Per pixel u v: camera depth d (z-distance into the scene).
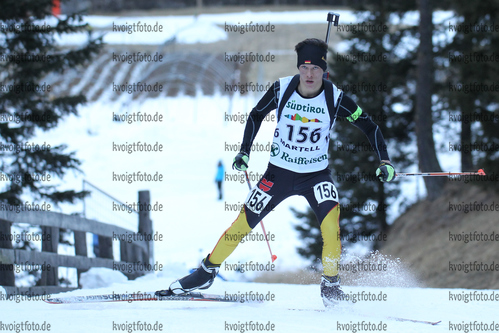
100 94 153.12
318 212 13.16
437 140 63.00
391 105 59.69
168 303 14.44
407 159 60.22
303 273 45.25
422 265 43.78
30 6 38.50
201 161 99.19
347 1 61.41
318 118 12.77
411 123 59.94
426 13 53.78
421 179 61.19
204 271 13.71
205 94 158.25
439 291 18.02
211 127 124.31
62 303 14.14
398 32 59.94
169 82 162.62
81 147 108.56
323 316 12.34
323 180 13.31
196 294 14.19
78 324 10.75
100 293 17.12
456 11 53.31
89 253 48.56
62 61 39.50
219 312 12.56
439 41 58.09
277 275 44.50
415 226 52.91
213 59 155.62
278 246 55.47
